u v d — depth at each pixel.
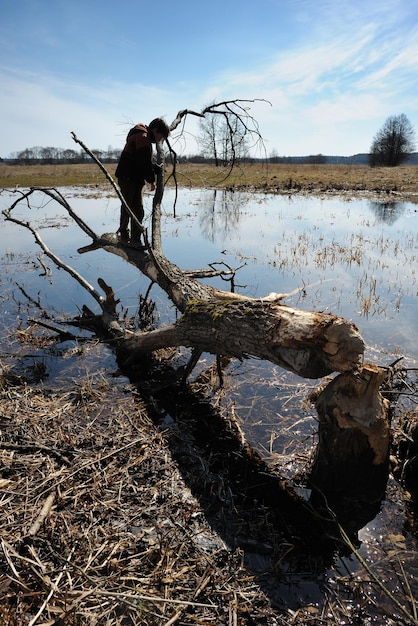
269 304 3.77
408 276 8.93
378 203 23.11
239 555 2.79
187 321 4.43
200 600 2.44
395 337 6.07
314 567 2.77
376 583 2.66
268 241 12.60
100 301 6.26
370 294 7.70
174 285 5.20
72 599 2.30
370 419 3.18
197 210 20.09
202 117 6.46
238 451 3.88
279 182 35.50
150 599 2.28
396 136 74.88
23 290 8.16
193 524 3.00
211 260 10.38
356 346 3.15
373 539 3.02
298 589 2.60
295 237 13.14
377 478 3.29
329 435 3.30
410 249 11.34
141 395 4.69
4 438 3.67
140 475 3.41
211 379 5.08
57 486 3.13
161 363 5.48
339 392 3.28
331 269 9.55
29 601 2.31
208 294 4.97
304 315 3.38
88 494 3.13
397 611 2.49
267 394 4.80
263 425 4.26
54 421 4.03
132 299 7.74
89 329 6.50
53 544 2.69
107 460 3.54
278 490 3.45
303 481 3.57
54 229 14.69
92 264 10.12
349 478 3.30
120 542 2.74
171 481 3.38
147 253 5.98
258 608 2.46
